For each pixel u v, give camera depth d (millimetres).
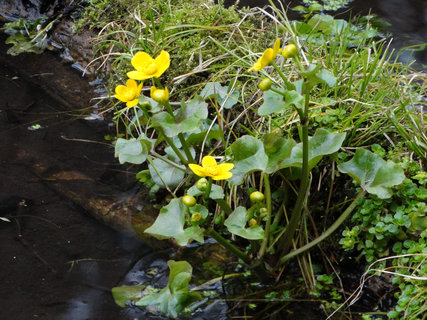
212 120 1544
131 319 1367
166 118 1362
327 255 1437
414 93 1549
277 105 1295
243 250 1451
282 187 1469
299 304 1390
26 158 1567
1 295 1387
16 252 1437
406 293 1346
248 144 1377
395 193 1397
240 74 1576
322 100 1486
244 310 1383
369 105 1461
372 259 1397
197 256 1444
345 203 1444
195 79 1610
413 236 1387
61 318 1365
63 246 1448
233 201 1485
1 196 1507
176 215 1356
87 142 1603
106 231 1474
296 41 1558
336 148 1350
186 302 1383
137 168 1564
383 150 1442
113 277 1416
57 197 1512
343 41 1649
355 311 1378
